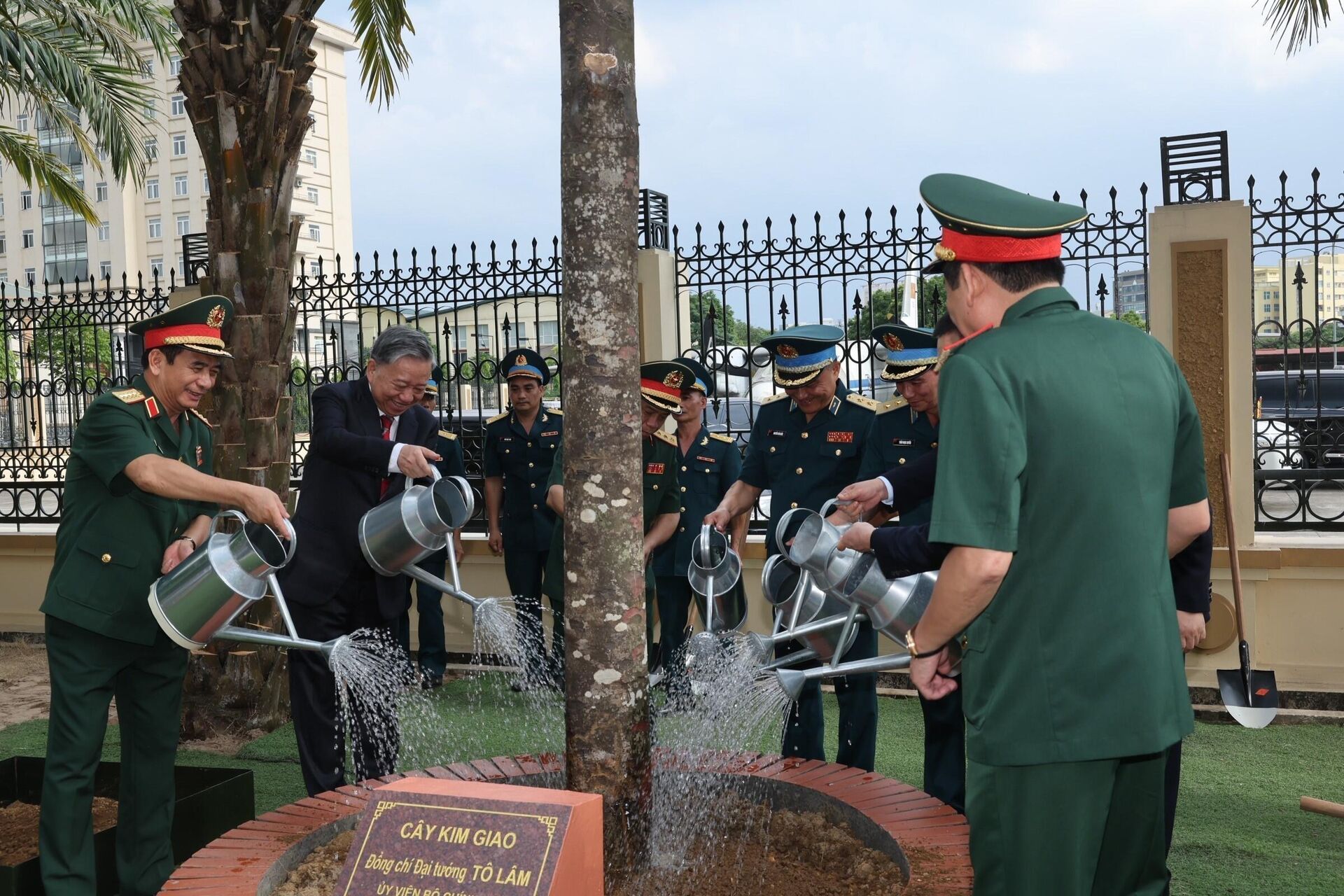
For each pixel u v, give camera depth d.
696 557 3.31
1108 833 2.12
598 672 2.31
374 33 6.63
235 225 5.27
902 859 2.23
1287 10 5.62
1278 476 5.60
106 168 57.34
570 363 2.33
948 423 1.93
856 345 6.02
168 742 3.31
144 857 3.29
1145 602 1.94
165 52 9.99
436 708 5.73
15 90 9.97
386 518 3.41
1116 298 5.68
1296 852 3.72
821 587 2.59
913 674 2.18
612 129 2.29
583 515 2.31
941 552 2.16
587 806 1.83
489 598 3.45
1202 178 5.56
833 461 4.16
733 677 2.79
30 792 3.99
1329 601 5.34
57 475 7.50
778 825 2.55
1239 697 4.53
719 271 6.18
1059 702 1.92
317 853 2.39
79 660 3.16
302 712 3.75
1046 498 1.92
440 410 6.70
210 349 3.25
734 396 7.93
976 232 2.04
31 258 61.00
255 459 5.32
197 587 2.90
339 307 6.84
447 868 1.80
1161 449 2.01
